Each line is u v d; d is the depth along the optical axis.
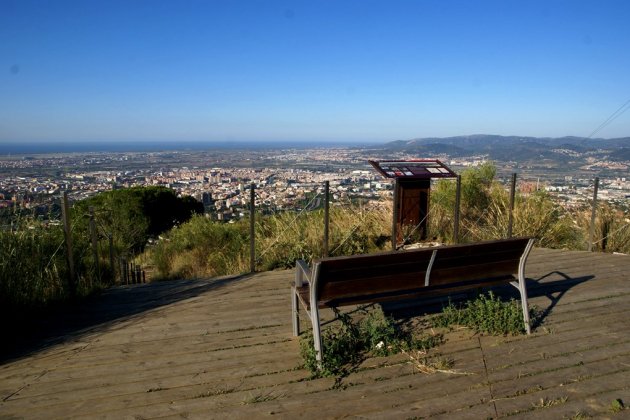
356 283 3.20
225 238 8.11
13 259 4.58
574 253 6.31
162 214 13.57
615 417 2.51
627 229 6.91
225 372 3.08
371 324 3.55
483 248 3.38
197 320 4.04
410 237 6.91
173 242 8.70
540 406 2.63
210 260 7.21
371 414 2.58
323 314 4.09
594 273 5.32
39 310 4.33
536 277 5.18
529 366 3.10
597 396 2.72
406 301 4.32
